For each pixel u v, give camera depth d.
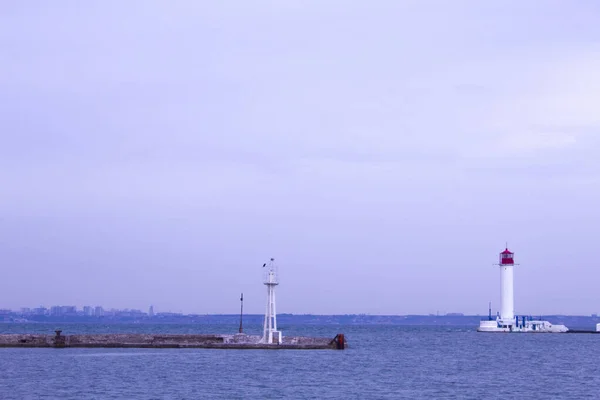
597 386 121.88
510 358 185.50
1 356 162.50
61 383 116.75
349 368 147.50
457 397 107.81
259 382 120.44
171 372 133.12
